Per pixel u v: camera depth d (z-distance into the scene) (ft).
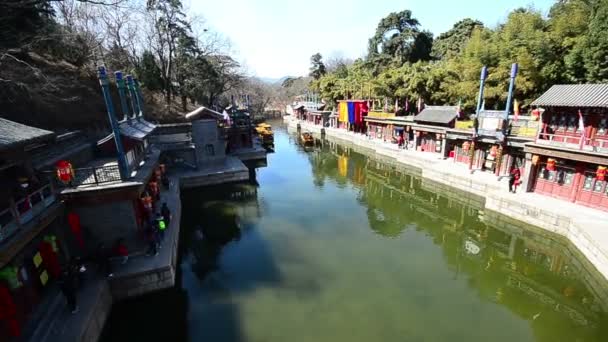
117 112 122.01
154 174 70.64
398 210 83.66
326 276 52.54
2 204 34.99
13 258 31.94
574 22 90.17
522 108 106.01
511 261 58.23
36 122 90.12
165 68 168.04
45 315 33.96
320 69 322.14
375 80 173.37
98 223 44.60
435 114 117.60
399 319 42.22
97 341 36.32
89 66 132.46
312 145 182.19
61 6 116.37
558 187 67.41
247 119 143.84
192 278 52.29
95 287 39.52
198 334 39.63
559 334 39.75
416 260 58.23
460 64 131.23
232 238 66.90
